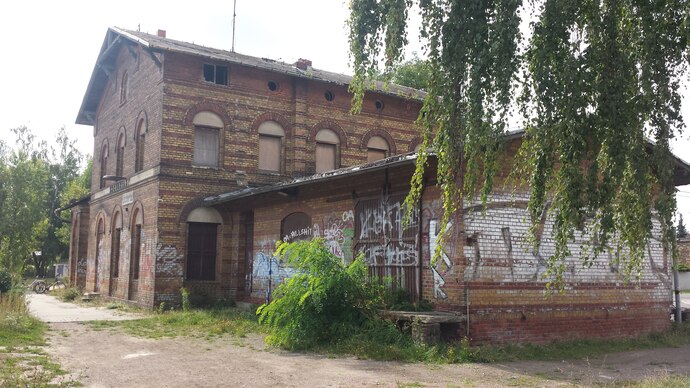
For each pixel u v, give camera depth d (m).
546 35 6.82
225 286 20.77
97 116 28.69
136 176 22.09
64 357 10.56
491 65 7.08
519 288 12.30
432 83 7.73
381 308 12.29
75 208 30.81
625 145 6.55
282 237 18.06
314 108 22.70
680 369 10.38
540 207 7.00
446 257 12.03
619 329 13.81
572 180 6.62
